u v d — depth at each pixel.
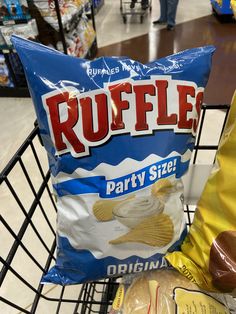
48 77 0.33
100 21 3.07
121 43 2.53
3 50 1.56
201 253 0.39
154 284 0.41
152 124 0.35
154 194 0.37
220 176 0.36
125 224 0.38
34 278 0.78
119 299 0.42
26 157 1.18
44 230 0.90
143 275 0.43
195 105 0.37
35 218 0.94
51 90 0.33
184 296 0.39
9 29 1.47
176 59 0.36
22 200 1.01
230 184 0.35
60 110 0.33
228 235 0.35
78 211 0.37
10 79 1.66
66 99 0.33
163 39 2.58
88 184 0.36
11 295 0.75
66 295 0.73
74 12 1.70
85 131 0.34
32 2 1.44
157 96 0.35
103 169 0.35
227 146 0.35
